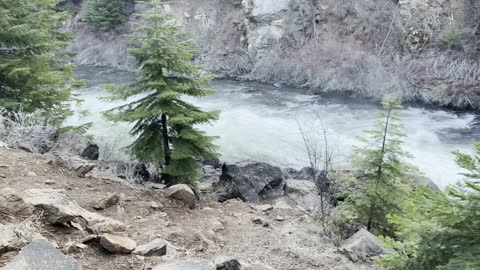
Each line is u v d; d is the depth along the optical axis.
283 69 22.09
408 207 3.40
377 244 5.05
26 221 3.38
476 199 3.10
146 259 3.50
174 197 5.93
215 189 8.36
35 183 4.85
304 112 16.81
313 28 22.77
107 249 3.48
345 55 20.50
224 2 27.28
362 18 21.44
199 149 7.82
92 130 13.37
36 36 9.98
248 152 12.68
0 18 9.05
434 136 13.81
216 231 5.05
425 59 19.09
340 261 4.68
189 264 3.19
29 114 8.55
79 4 31.83
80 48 28.28
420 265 3.15
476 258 2.84
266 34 23.16
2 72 9.27
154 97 7.72
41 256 2.64
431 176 10.72
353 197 6.33
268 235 5.17
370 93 18.94
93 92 19.67
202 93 7.98
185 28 26.83
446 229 3.17
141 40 7.38
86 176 5.90
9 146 6.50
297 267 4.31
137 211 5.00
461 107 17.06
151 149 7.61
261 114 16.59
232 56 24.83
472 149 12.62
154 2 7.57
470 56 18.17
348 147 12.43
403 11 20.38
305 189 8.71
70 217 3.65
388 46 20.38
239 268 3.62
